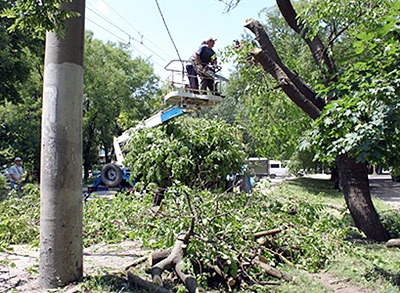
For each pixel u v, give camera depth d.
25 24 3.56
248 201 5.54
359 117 5.31
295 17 7.62
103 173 13.29
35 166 21.70
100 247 6.03
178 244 4.27
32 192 7.43
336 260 5.21
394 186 23.84
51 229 3.80
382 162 5.30
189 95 9.85
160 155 7.82
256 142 9.84
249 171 9.05
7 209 6.91
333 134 5.86
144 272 4.38
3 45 14.70
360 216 6.68
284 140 10.40
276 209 5.71
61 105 3.88
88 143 31.84
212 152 7.94
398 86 4.73
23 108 23.53
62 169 3.83
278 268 4.75
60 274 3.78
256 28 7.60
